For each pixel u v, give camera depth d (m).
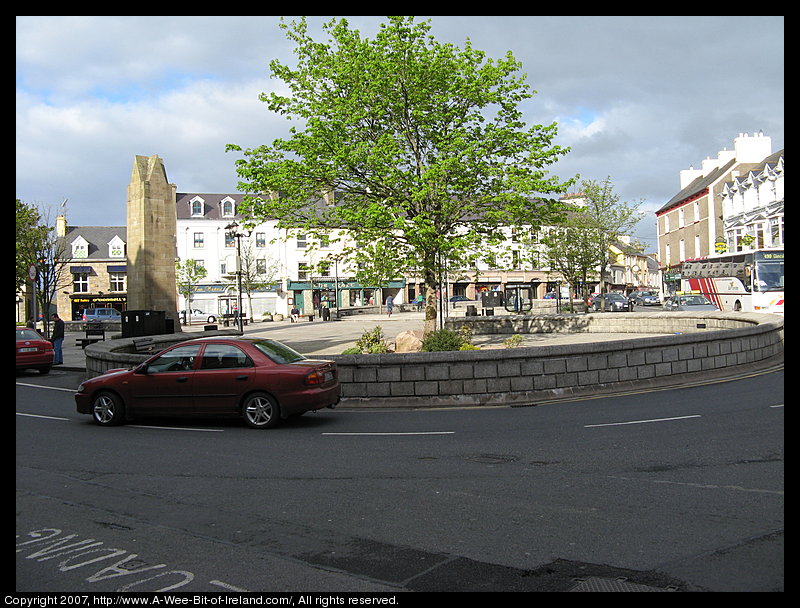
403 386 13.05
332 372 11.22
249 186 18.73
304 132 18.28
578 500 6.00
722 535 4.95
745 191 54.38
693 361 14.57
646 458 7.53
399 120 19.20
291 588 4.29
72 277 71.56
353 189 19.30
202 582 4.44
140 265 28.06
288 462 8.02
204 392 10.77
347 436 9.70
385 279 20.38
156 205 28.55
